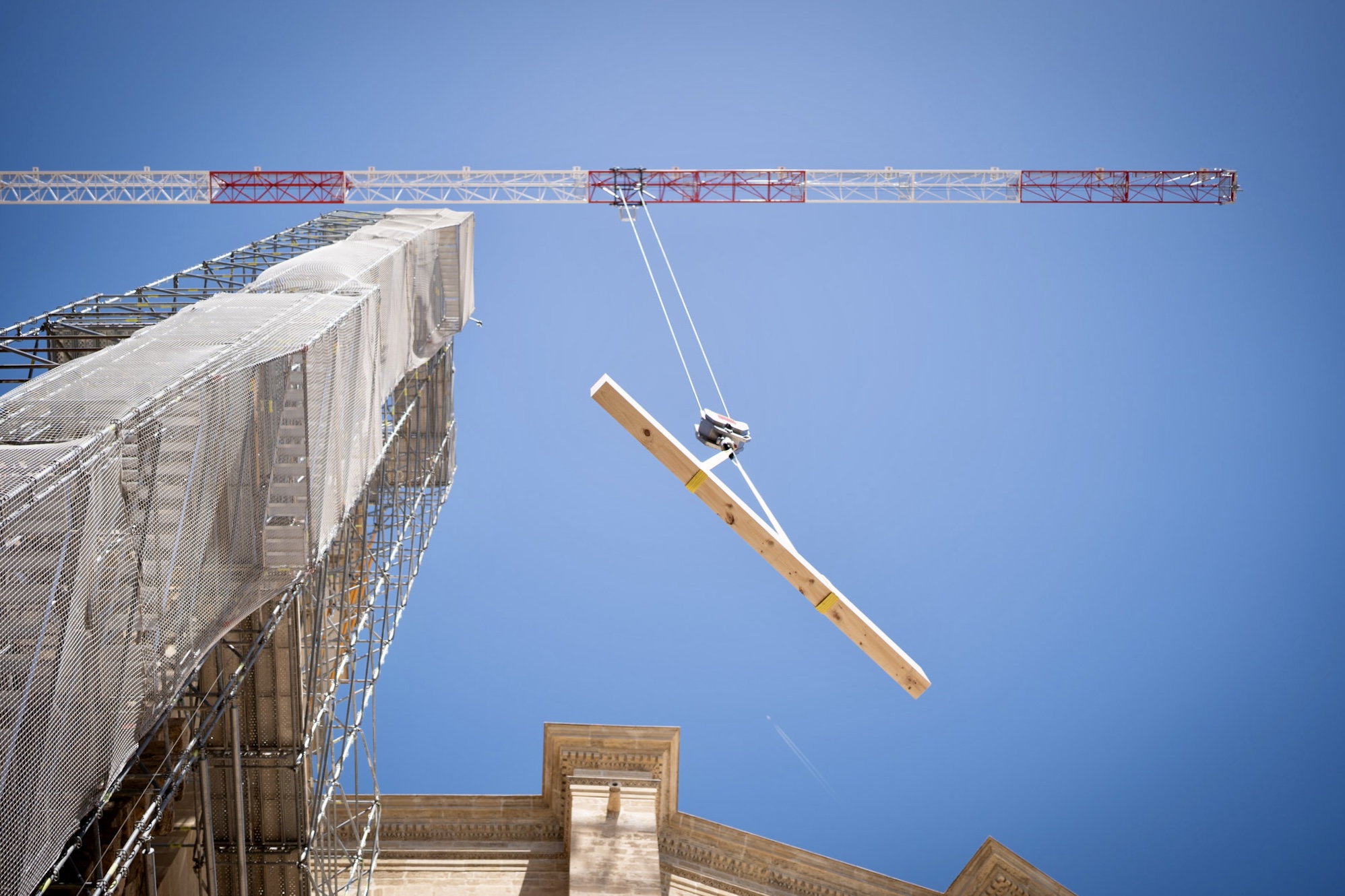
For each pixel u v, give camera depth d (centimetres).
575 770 3459
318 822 2670
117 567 1375
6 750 1145
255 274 2994
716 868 3566
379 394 2569
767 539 1288
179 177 7238
